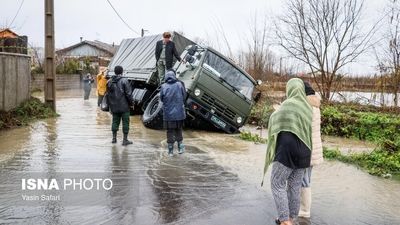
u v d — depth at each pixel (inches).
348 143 487.5
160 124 481.7
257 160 345.4
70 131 458.6
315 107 210.2
